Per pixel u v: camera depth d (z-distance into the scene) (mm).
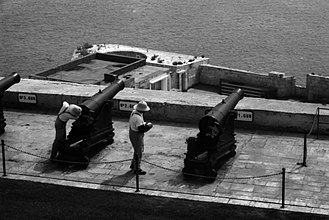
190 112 20328
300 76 89125
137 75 62969
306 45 102875
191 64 68500
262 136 19328
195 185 16422
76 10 126312
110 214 14891
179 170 17250
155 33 112438
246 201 15469
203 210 15055
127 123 20578
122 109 20953
